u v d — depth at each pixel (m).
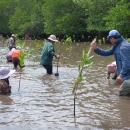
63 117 6.07
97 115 6.22
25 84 9.40
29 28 53.03
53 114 6.26
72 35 42.81
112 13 26.67
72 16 40.53
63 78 10.59
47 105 6.95
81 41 41.41
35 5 52.12
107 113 6.38
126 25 27.06
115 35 8.30
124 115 6.24
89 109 6.66
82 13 40.38
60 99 7.52
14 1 64.38
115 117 6.10
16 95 7.90
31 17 52.44
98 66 13.60
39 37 53.22
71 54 19.66
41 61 11.52
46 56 11.42
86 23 39.38
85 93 8.20
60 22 41.22
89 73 11.62
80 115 6.21
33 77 10.74
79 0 35.47
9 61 15.69
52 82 9.80
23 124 5.62
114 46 8.48
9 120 5.84
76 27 41.28
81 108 6.73
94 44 8.52
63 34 44.91
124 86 7.87
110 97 7.79
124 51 7.86
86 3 34.78
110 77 10.71
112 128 5.45
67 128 5.43
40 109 6.61
